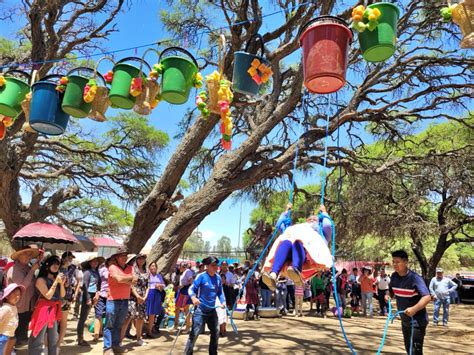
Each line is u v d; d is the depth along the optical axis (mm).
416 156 13695
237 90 4652
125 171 18875
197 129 10688
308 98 12055
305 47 3768
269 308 14266
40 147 16844
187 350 6125
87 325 11195
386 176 14727
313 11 9070
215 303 6234
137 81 4270
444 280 14102
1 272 7637
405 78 12453
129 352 7762
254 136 10875
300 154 11797
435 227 20234
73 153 18875
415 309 5020
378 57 3676
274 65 11328
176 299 10945
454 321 15477
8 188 11148
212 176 11102
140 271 9078
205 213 10969
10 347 5559
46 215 12758
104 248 22969
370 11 3506
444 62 12031
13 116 4676
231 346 8555
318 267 4484
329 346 8883
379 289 16719
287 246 4398
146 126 18484
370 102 12812
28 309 6801
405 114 12672
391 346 9141
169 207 10797
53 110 4414
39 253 7340
